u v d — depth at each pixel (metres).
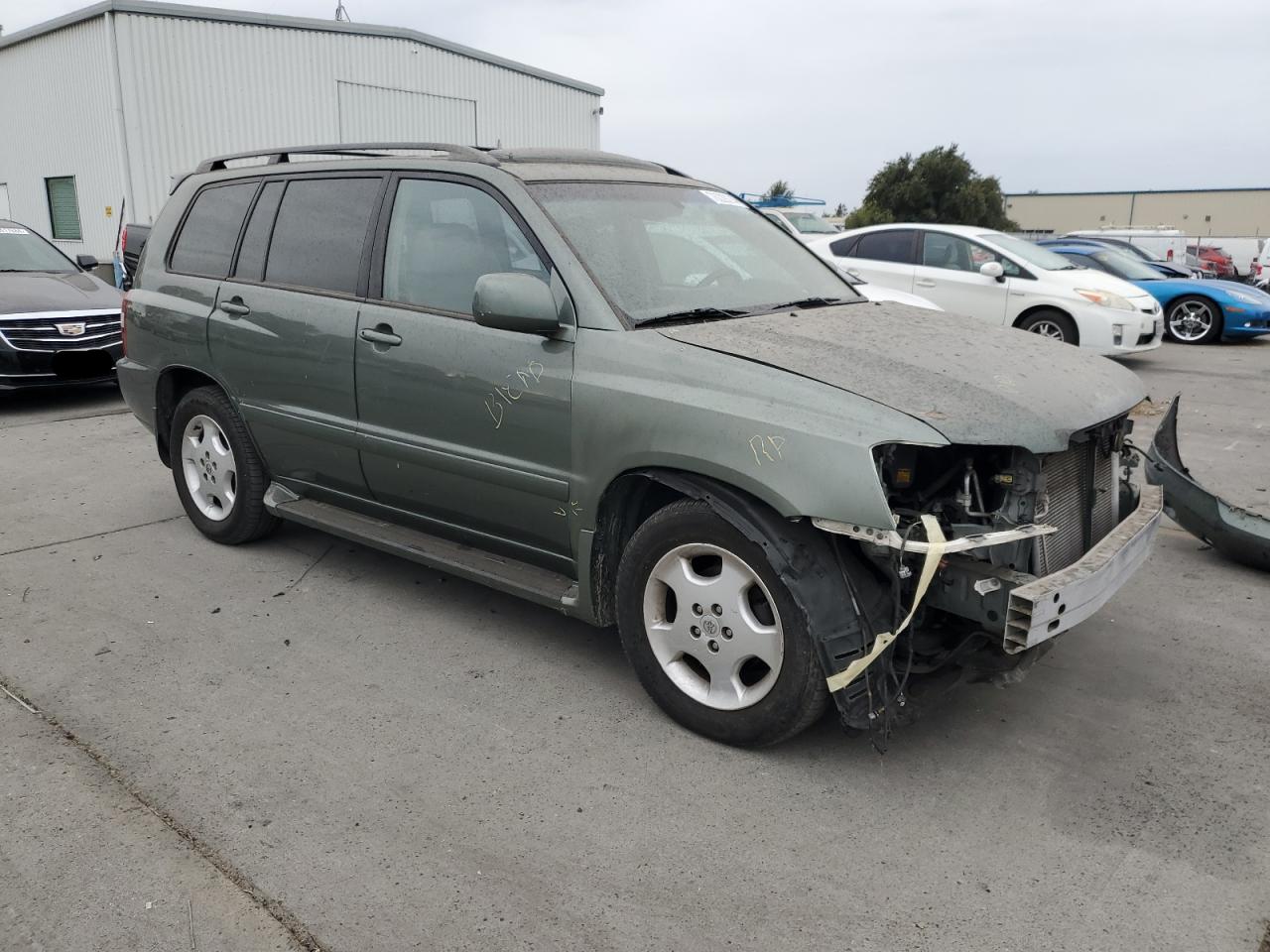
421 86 21.17
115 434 7.71
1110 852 2.71
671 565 3.22
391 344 3.86
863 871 2.62
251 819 2.80
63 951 2.29
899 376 2.99
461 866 2.62
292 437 4.43
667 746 3.23
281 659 3.83
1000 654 3.08
